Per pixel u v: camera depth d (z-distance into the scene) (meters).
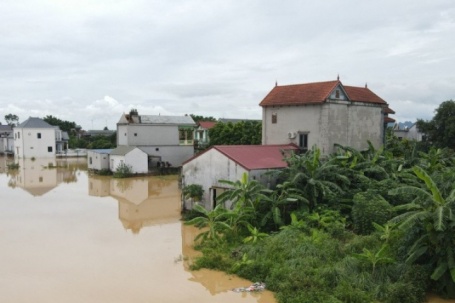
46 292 14.49
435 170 25.11
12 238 20.92
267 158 26.05
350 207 21.11
